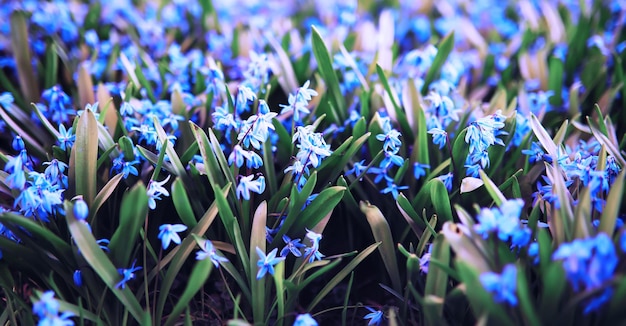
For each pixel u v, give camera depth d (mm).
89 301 637
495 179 706
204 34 969
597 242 517
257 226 621
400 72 876
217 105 762
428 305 578
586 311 537
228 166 667
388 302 697
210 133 642
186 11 1002
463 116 721
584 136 760
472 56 907
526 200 679
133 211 578
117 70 873
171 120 704
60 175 636
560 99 826
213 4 1038
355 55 860
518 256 600
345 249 731
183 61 836
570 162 652
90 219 630
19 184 583
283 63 808
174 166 654
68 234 649
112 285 591
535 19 981
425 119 681
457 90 829
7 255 627
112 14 966
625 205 658
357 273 725
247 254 651
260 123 619
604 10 951
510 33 1008
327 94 767
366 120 745
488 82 885
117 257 608
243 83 745
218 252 625
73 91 814
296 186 635
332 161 684
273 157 729
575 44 887
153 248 693
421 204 672
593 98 833
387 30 880
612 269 518
